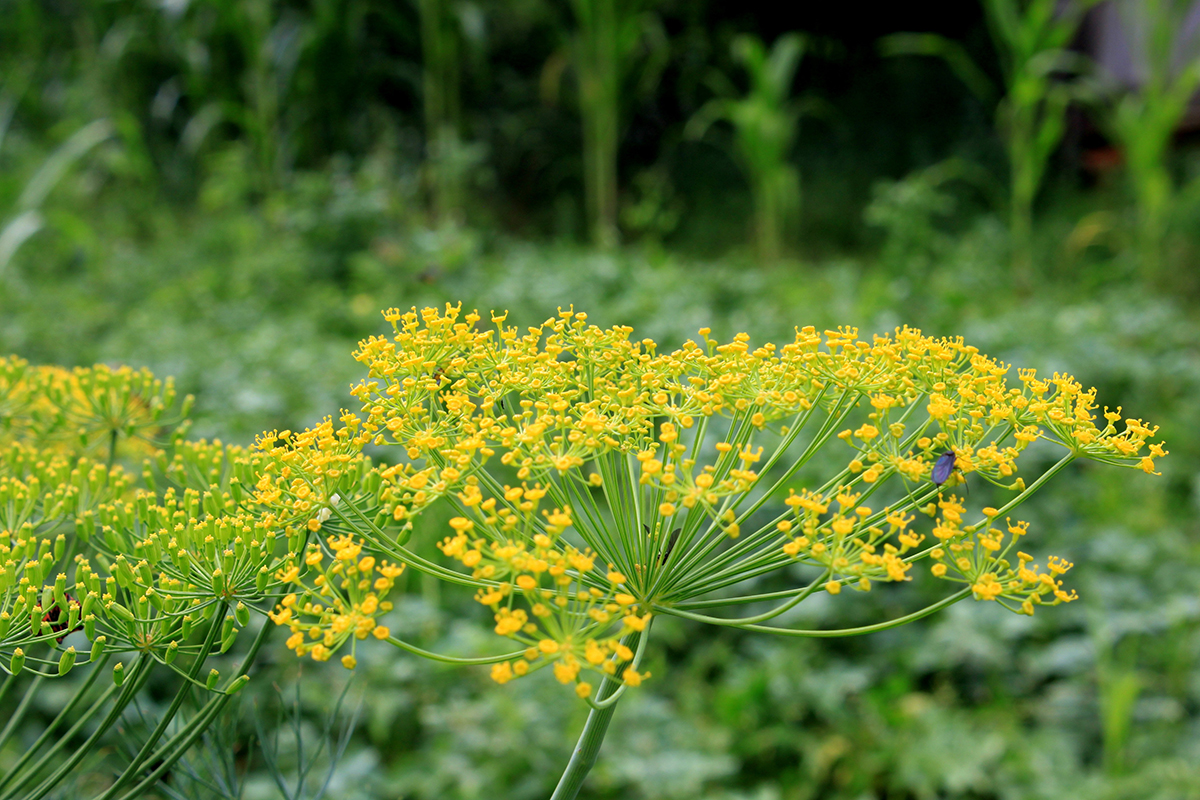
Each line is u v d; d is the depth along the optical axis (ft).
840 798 9.18
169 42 30.07
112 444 4.30
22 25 32.89
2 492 3.56
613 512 3.14
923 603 11.25
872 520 3.15
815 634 2.88
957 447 3.19
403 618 9.97
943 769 8.96
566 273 22.20
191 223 29.01
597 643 2.62
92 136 24.72
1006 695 10.21
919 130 38.68
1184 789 8.66
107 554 3.50
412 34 30.76
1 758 7.80
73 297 20.13
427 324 3.46
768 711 9.73
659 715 9.52
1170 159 31.27
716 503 2.95
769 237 28.76
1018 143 26.58
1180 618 10.58
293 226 23.24
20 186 26.32
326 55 29.37
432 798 8.38
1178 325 19.79
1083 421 3.18
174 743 3.02
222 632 2.90
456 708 9.26
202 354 15.64
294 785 7.84
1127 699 8.94
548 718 9.34
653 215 32.32
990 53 37.81
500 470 9.98
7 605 2.90
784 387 3.37
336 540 2.80
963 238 28.94
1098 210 30.42
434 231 27.07
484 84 36.35
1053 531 12.41
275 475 3.24
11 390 4.22
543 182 38.91
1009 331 17.89
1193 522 13.34
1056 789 8.76
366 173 25.40
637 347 3.53
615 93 30.35
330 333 18.84
